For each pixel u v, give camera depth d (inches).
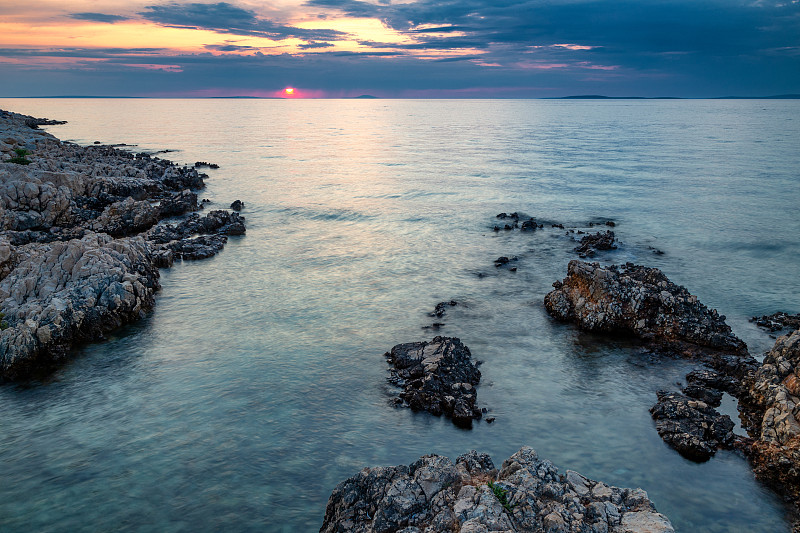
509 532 566.9
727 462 898.7
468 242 2202.3
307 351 1289.4
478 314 1496.1
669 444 945.5
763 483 850.1
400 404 1067.3
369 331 1395.2
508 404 1069.1
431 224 2493.8
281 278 1787.6
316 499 820.6
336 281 1759.4
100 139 6205.7
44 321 1255.5
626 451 926.4
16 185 2197.3
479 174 3873.0
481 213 2701.8
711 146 5570.9
